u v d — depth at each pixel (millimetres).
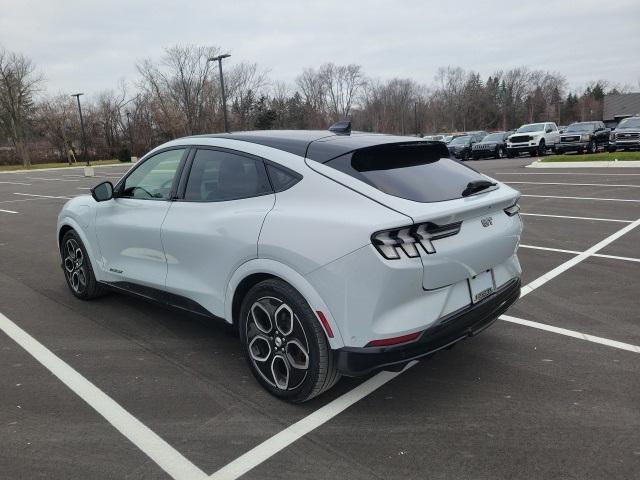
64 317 5082
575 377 3670
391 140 3574
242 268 3406
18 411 3367
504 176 17969
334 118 92312
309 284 3031
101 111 73188
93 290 5383
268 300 3326
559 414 3201
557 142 28734
